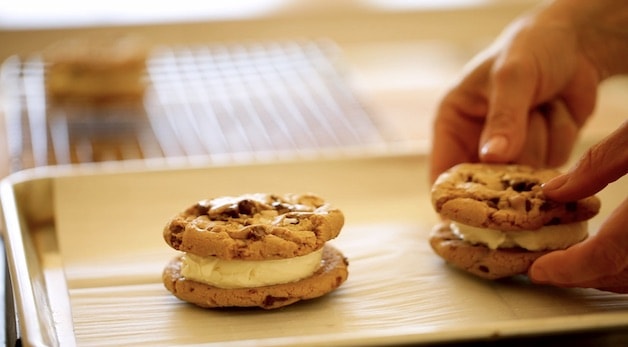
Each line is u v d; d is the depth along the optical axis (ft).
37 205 2.54
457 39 4.84
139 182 2.60
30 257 2.36
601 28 2.69
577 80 2.66
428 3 4.83
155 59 4.34
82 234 2.52
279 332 2.15
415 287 2.30
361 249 2.46
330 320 2.19
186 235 2.20
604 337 1.98
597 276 2.11
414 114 3.53
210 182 2.65
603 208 2.59
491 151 2.43
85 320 2.20
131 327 2.18
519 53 2.56
